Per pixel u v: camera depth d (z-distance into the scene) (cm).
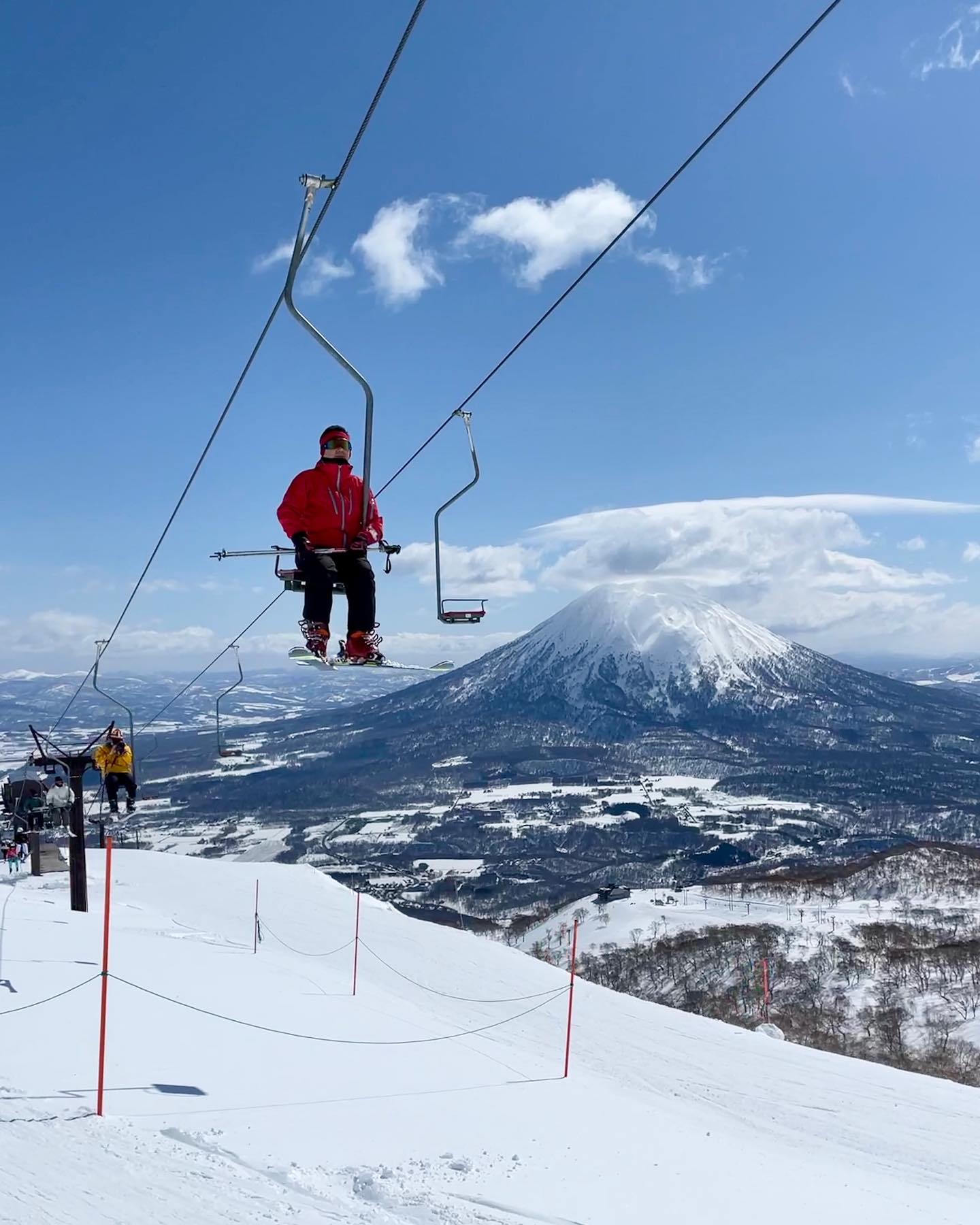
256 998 1658
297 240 726
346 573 907
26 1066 1036
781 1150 1359
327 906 3509
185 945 2192
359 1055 1365
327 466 895
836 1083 1784
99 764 2598
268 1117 965
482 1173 884
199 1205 637
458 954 2819
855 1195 1085
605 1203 848
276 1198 681
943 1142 1473
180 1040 1249
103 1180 664
